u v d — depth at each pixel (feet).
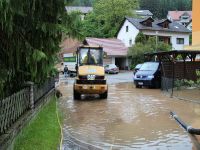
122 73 179.01
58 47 29.99
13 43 24.97
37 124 36.01
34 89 40.19
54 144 30.86
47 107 49.62
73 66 154.51
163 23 227.61
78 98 66.90
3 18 21.07
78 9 28.27
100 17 263.70
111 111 51.78
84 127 40.24
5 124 26.48
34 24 26.11
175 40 230.07
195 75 85.92
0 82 23.57
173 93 74.33
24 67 28.43
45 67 27.07
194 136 34.30
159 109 53.36
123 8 262.67
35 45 27.02
